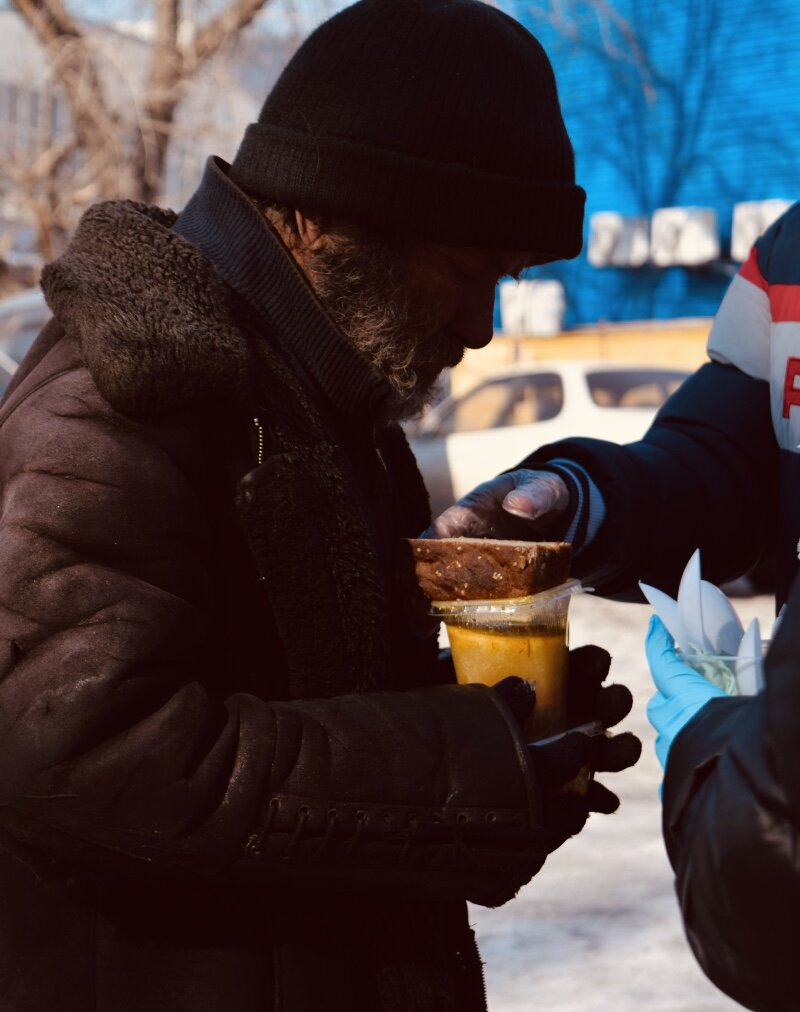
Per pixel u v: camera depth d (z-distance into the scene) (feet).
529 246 4.90
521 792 4.41
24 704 3.98
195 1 42.11
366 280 4.85
